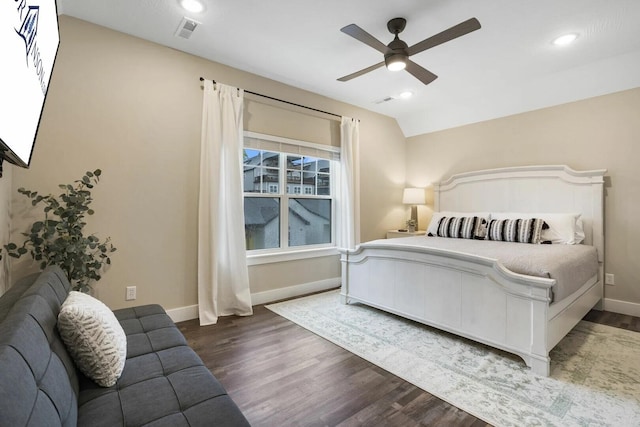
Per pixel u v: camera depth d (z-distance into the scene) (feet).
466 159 15.21
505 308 7.39
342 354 7.90
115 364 4.20
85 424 3.41
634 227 10.76
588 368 7.17
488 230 12.08
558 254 8.61
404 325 9.71
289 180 13.25
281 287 12.65
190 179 10.25
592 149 11.60
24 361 2.77
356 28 6.94
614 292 11.12
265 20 8.36
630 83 10.71
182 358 4.94
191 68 10.23
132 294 9.24
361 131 15.37
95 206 8.68
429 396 6.18
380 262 10.34
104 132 8.78
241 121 11.05
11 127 3.31
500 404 5.91
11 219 7.44
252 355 7.86
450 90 13.19
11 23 2.89
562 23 8.39
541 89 12.32
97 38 8.66
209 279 10.27
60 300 4.83
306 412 5.69
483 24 8.43
